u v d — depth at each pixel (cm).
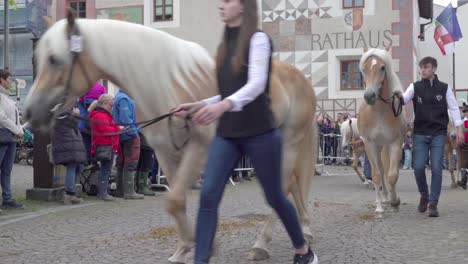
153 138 427
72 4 2678
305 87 531
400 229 670
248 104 334
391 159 801
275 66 512
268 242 521
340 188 1227
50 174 944
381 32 2405
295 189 555
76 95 418
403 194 1092
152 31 430
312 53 2470
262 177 340
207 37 2511
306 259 389
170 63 423
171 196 405
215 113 305
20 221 741
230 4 336
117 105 959
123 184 991
